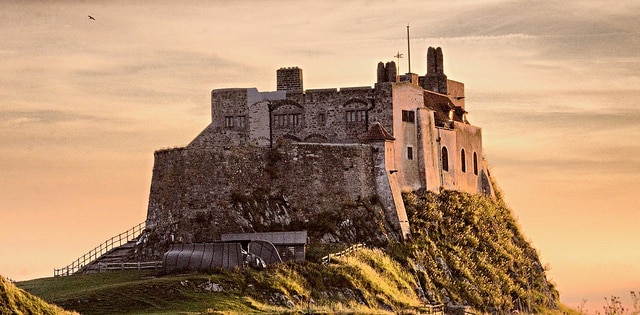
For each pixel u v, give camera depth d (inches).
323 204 6624.0
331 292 5940.0
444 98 7775.6
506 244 7583.7
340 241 6515.8
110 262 6343.5
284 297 5649.6
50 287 5777.6
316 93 7150.6
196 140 7273.6
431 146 7327.8
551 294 7706.7
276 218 6481.3
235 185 6437.0
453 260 6939.0
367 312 5546.3
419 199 7155.5
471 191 7780.5
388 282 6318.9
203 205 6373.0
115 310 5241.1
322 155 6668.3
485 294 6939.0
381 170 6865.2
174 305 5324.8
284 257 6097.4
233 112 7239.2
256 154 6555.1
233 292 5556.1
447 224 7204.7
